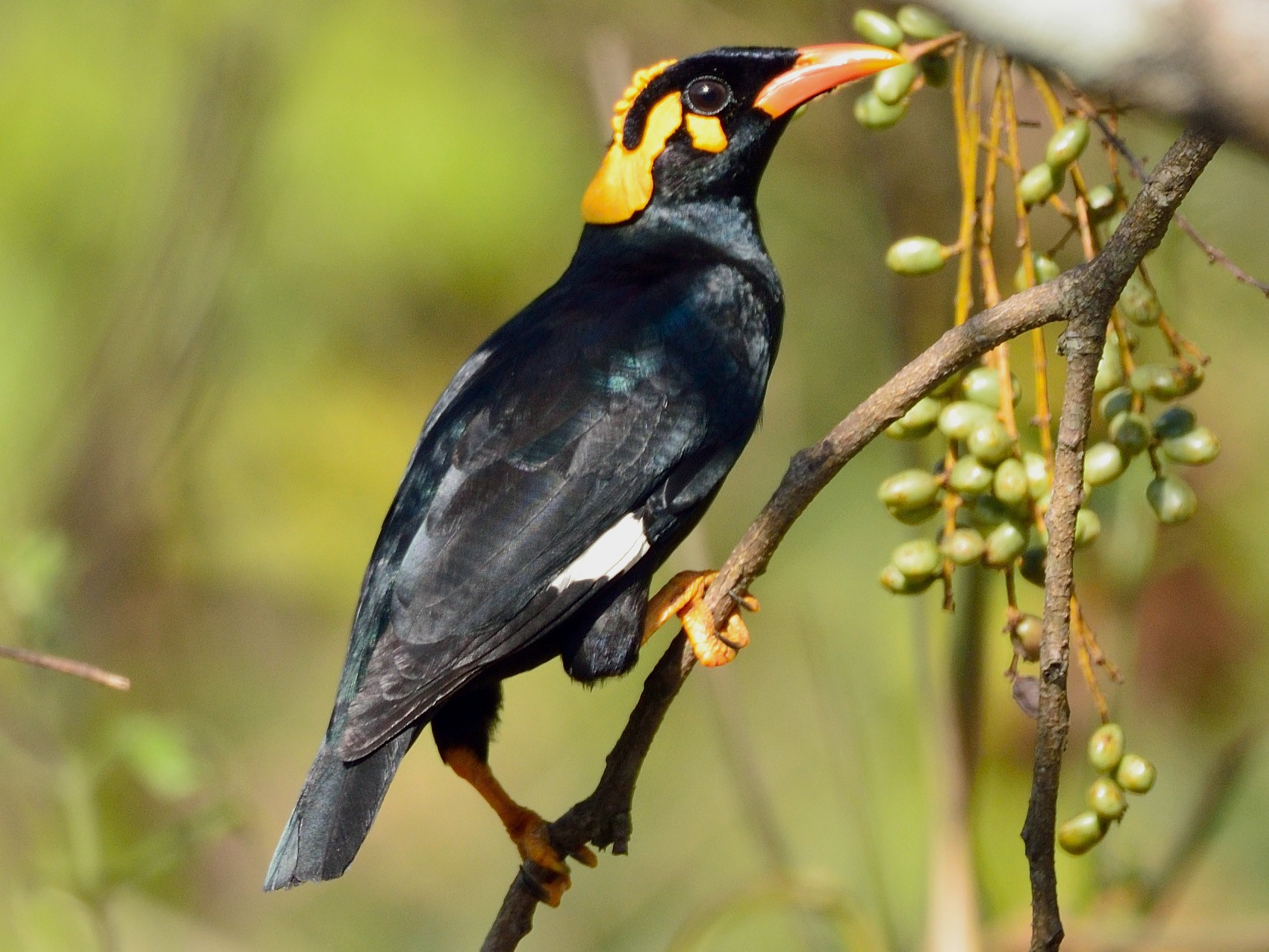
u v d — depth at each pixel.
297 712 13.75
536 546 7.22
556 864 6.87
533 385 7.60
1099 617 9.44
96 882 8.92
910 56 6.49
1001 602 9.22
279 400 13.70
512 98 13.80
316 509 13.78
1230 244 11.67
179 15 13.38
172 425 12.52
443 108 13.54
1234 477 11.51
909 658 11.93
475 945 13.66
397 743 6.82
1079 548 6.12
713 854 12.93
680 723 13.56
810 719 12.92
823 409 13.76
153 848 9.06
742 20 13.30
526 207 13.69
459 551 7.18
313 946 13.20
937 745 7.68
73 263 13.19
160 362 12.41
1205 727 11.24
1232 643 11.23
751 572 6.65
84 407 12.52
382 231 13.45
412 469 7.66
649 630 7.39
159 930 12.48
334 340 13.75
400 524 7.50
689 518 7.66
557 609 7.18
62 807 9.70
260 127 12.38
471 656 7.00
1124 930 8.49
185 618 13.41
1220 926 10.16
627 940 12.72
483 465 7.40
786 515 6.45
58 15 13.53
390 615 7.16
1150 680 11.31
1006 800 9.50
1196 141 5.20
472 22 13.88
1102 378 6.16
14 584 9.61
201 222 12.32
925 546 6.20
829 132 13.89
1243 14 2.67
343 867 6.50
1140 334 8.23
